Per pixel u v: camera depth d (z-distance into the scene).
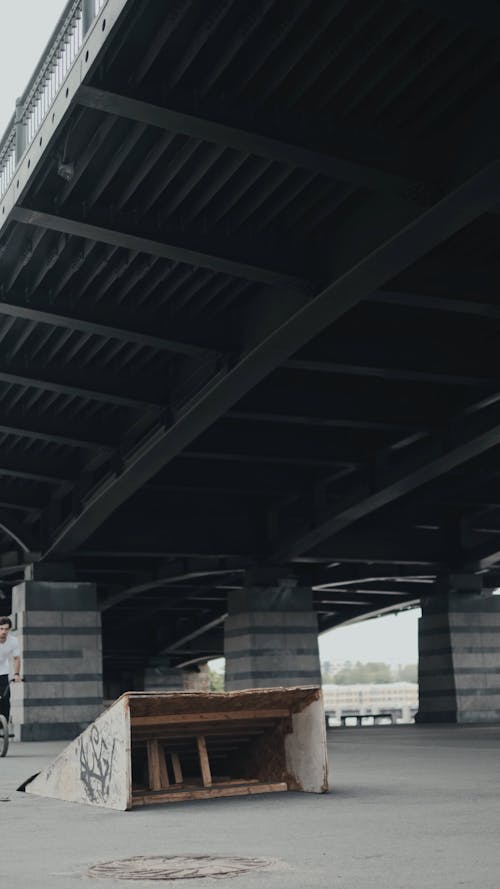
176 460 33.44
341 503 33.53
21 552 39.94
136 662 70.31
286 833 8.07
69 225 18.83
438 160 17.09
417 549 40.75
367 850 7.04
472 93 16.31
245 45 15.32
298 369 27.59
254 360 23.09
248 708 11.41
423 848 7.05
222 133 16.12
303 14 14.59
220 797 11.04
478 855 6.69
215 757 12.23
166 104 15.79
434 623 42.88
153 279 21.75
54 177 18.52
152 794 10.92
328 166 16.62
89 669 36.50
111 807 10.44
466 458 29.62
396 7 14.34
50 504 36.75
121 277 22.23
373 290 19.77
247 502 38.69
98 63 15.45
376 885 5.70
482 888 5.54
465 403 28.41
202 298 22.95
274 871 6.26
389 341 24.48
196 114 15.89
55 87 18.08
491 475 34.75
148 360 26.16
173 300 23.12
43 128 17.62
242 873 6.22
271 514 38.44
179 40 15.30
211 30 14.76
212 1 14.52
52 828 8.98
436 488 36.94
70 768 11.46
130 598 52.22
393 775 13.66
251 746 12.07
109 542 36.66
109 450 30.50
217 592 51.59
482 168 16.17
